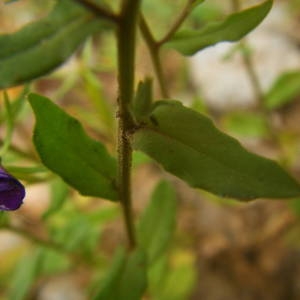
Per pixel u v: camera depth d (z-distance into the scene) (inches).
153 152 5.7
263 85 13.8
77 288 11.7
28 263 9.0
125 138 5.7
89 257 9.1
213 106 14.0
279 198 5.5
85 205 11.3
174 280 10.0
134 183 13.1
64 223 9.3
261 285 11.2
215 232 12.0
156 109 5.7
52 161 6.0
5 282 11.1
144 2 11.1
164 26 11.8
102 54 12.4
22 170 6.5
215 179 5.6
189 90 14.4
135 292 7.0
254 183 5.5
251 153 5.6
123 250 7.1
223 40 6.1
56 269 9.1
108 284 7.0
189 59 14.5
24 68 5.4
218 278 11.4
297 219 11.4
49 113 5.9
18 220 11.6
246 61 9.8
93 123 9.7
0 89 5.4
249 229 11.9
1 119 7.5
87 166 6.1
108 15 5.6
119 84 5.8
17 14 14.8
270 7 5.9
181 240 11.5
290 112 13.3
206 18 9.7
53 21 5.6
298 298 10.8
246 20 6.0
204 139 5.6
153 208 8.4
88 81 8.8
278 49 14.3
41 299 11.8
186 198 12.5
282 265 11.2
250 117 10.5
